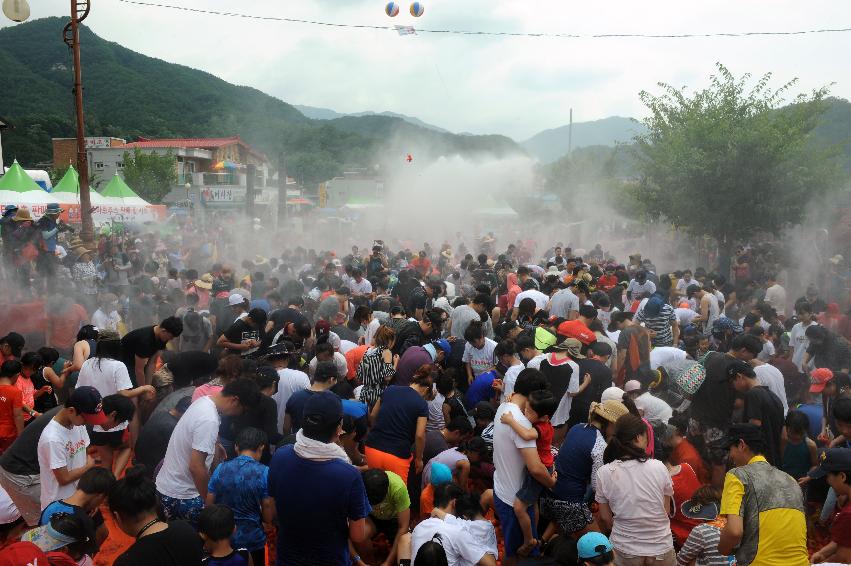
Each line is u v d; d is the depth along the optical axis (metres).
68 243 18.00
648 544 4.38
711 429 6.62
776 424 6.02
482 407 6.78
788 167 18.23
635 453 4.47
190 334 9.63
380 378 6.91
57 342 10.00
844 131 28.92
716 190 18.88
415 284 12.48
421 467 5.86
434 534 4.71
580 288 10.15
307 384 6.39
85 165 15.59
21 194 19.67
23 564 3.29
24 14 12.76
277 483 3.84
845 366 8.26
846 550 4.35
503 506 4.98
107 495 3.88
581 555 4.19
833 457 4.37
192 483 4.82
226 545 3.94
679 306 11.66
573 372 6.59
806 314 9.40
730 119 19.25
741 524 3.98
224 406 4.93
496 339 10.27
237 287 13.09
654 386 7.22
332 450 3.82
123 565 3.35
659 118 22.03
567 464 5.07
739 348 6.64
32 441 5.31
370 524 5.22
